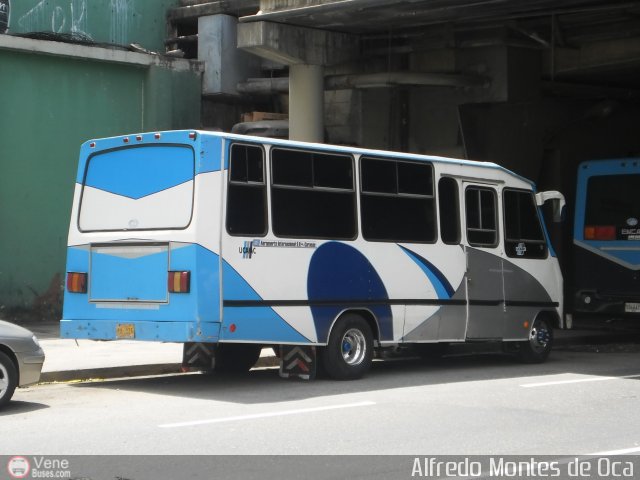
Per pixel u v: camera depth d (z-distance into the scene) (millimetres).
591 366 15906
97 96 21484
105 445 8961
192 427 9859
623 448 9055
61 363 14477
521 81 22953
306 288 12781
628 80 24734
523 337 15844
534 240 16156
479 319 15047
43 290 20750
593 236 21016
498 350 18656
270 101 24922
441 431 9789
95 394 12258
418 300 14180
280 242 12508
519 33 22531
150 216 12258
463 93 23172
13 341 10891
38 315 20656
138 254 12242
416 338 14172
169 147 12203
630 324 24344
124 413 10703
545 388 12969
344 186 13367
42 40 20375
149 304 12086
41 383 13344
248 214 12219
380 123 24078
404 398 11922
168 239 11969
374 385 13125
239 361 14727
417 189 14352
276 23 20422
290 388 12773
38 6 22344
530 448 9016
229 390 12602
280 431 9688
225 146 12055
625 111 26688
